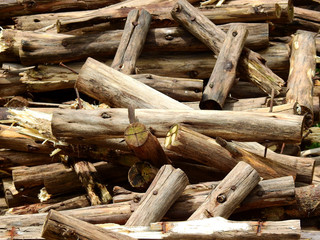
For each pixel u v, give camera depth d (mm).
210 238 4434
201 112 4914
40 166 5371
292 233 4426
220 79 5562
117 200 4730
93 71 5188
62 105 5605
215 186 4734
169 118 4914
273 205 4754
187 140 4781
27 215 4703
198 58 5965
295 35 5992
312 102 5562
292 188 4715
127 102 5152
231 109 5633
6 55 6027
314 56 5855
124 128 4918
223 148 4840
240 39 5711
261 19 6008
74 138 5008
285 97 5645
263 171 4875
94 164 5348
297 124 4820
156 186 4656
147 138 4766
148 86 5246
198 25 5852
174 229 4445
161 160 4898
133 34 5832
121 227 4461
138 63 5957
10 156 5461
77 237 4246
